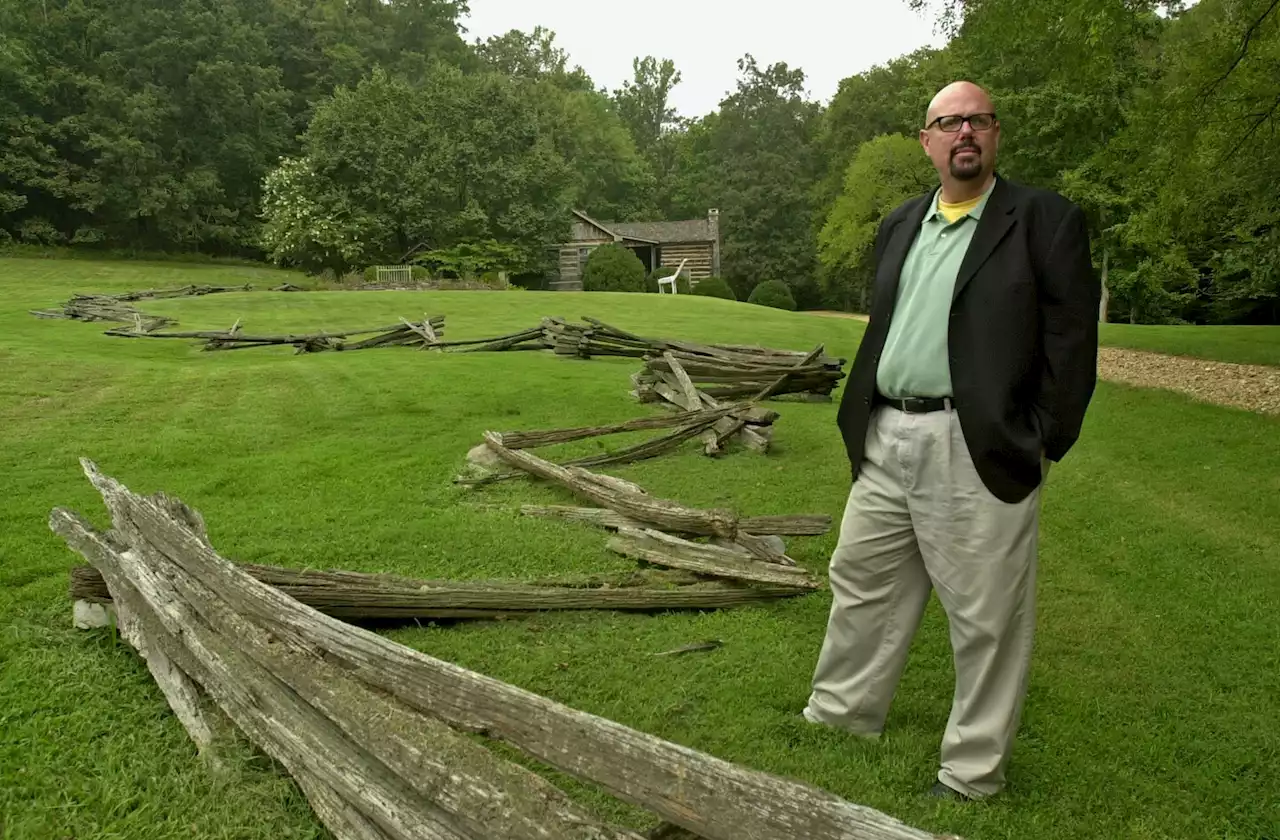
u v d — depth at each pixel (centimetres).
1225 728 318
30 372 1042
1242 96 1144
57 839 230
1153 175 1256
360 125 3666
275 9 5756
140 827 234
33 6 4419
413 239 3812
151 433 765
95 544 352
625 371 1185
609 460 692
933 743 297
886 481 272
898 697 335
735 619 399
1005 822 252
